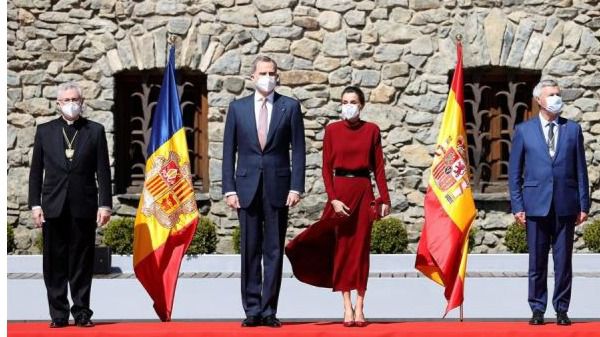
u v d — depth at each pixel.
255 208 18.80
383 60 30.16
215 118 30.11
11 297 23.88
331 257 19.78
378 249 29.00
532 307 18.97
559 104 19.09
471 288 25.38
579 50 29.92
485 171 30.36
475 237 29.73
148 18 30.22
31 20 30.42
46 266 18.69
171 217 20.19
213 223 29.66
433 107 30.09
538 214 18.92
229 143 19.06
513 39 29.83
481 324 18.83
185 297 24.20
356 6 30.19
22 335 17.72
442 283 20.27
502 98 30.41
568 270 18.92
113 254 29.23
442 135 20.47
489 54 29.81
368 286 26.00
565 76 29.92
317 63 30.20
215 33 30.17
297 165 18.91
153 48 30.16
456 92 20.53
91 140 18.86
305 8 30.22
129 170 30.80
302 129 19.06
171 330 17.95
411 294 24.72
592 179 29.97
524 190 19.30
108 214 18.91
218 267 28.95
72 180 18.62
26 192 30.38
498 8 29.89
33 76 30.41
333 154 19.16
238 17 30.20
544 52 29.86
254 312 18.61
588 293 24.56
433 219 20.25
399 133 30.16
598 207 29.98
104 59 30.30
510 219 29.88
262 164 18.80
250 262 18.77
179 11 30.17
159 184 20.31
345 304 18.77
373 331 17.86
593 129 29.98
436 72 30.06
